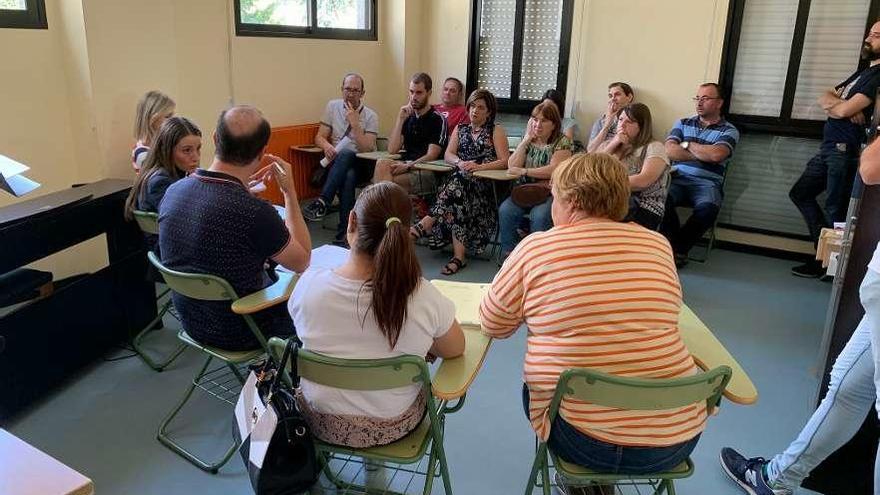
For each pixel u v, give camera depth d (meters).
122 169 3.48
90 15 3.18
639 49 4.79
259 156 1.99
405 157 4.66
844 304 1.92
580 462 1.43
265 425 1.43
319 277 1.48
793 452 1.82
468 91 5.62
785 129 4.42
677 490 2.00
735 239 4.75
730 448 2.12
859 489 1.93
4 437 0.91
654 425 1.36
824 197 4.39
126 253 2.77
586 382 1.31
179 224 1.95
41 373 2.37
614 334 1.33
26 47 3.09
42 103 3.20
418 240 4.28
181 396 2.46
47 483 0.83
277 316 2.04
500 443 2.21
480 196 4.11
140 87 3.52
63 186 3.37
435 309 1.44
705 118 4.36
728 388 1.43
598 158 1.44
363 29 5.55
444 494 1.94
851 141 3.78
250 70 4.50
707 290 3.84
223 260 1.91
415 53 5.76
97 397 2.44
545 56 5.30
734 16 4.42
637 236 1.39
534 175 3.87
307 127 5.01
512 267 1.47
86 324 2.58
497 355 2.87
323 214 4.55
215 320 2.00
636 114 3.49
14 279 2.33
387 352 1.44
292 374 1.50
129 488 1.94
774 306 3.59
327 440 1.53
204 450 2.13
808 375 2.77
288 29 4.79
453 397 1.38
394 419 1.51
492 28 5.46
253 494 1.93
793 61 4.31
